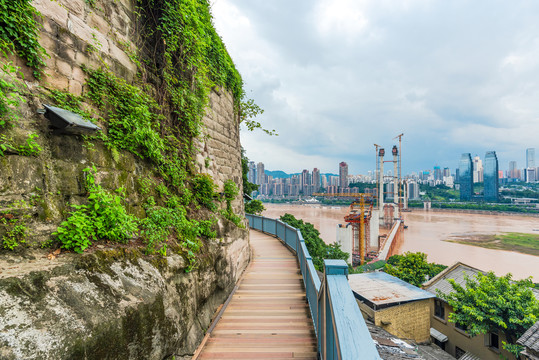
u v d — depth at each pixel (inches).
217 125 278.4
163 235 138.9
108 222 110.2
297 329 155.6
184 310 125.6
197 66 212.2
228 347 136.7
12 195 83.1
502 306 425.4
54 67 106.0
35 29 97.7
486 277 505.4
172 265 126.6
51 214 94.1
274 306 188.1
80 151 109.4
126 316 84.4
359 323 56.1
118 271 97.2
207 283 162.4
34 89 97.3
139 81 157.6
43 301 70.5
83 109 115.6
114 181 124.6
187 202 188.9
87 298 79.6
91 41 124.8
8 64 84.6
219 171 277.6
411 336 556.1
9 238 79.8
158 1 172.6
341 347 47.7
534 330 375.6
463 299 490.3
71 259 87.2
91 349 70.9
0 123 80.5
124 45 147.7
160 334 99.0
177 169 182.4
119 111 134.3
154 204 149.3
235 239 236.4
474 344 494.3
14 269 74.9
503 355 440.5
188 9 191.6
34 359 58.4
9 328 59.7
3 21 87.6
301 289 220.8
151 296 98.6
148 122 149.9
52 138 99.5
